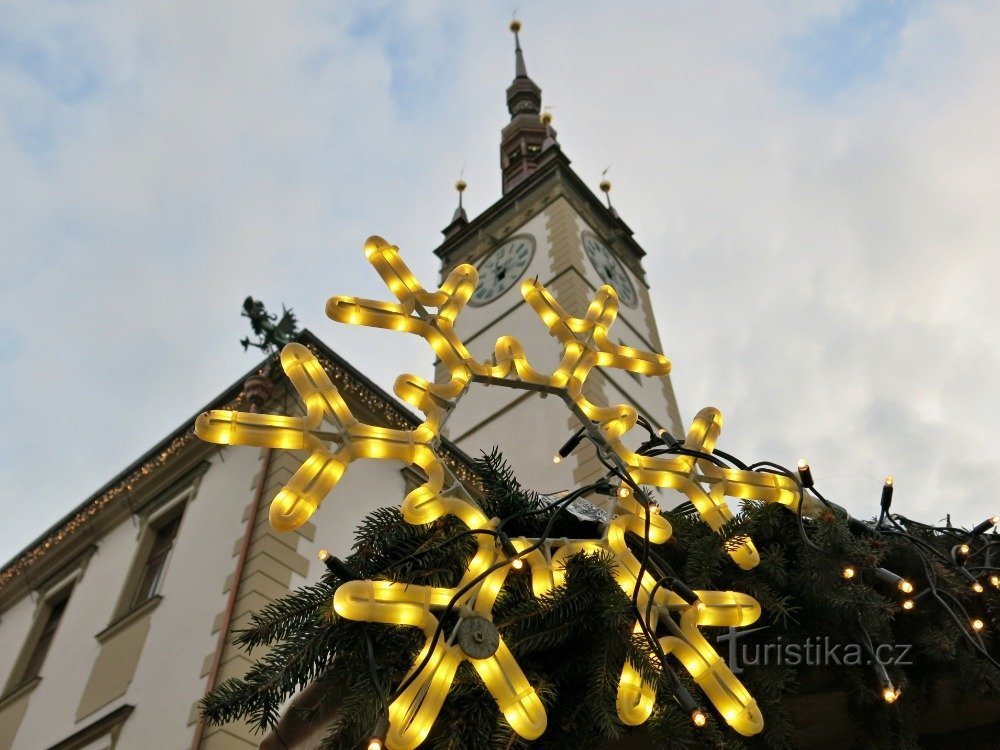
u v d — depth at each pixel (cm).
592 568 226
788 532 258
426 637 208
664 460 250
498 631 218
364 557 239
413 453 229
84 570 1073
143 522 1021
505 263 2398
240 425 216
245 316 1027
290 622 238
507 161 3422
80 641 951
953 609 259
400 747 192
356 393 1024
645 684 212
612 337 2092
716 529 247
